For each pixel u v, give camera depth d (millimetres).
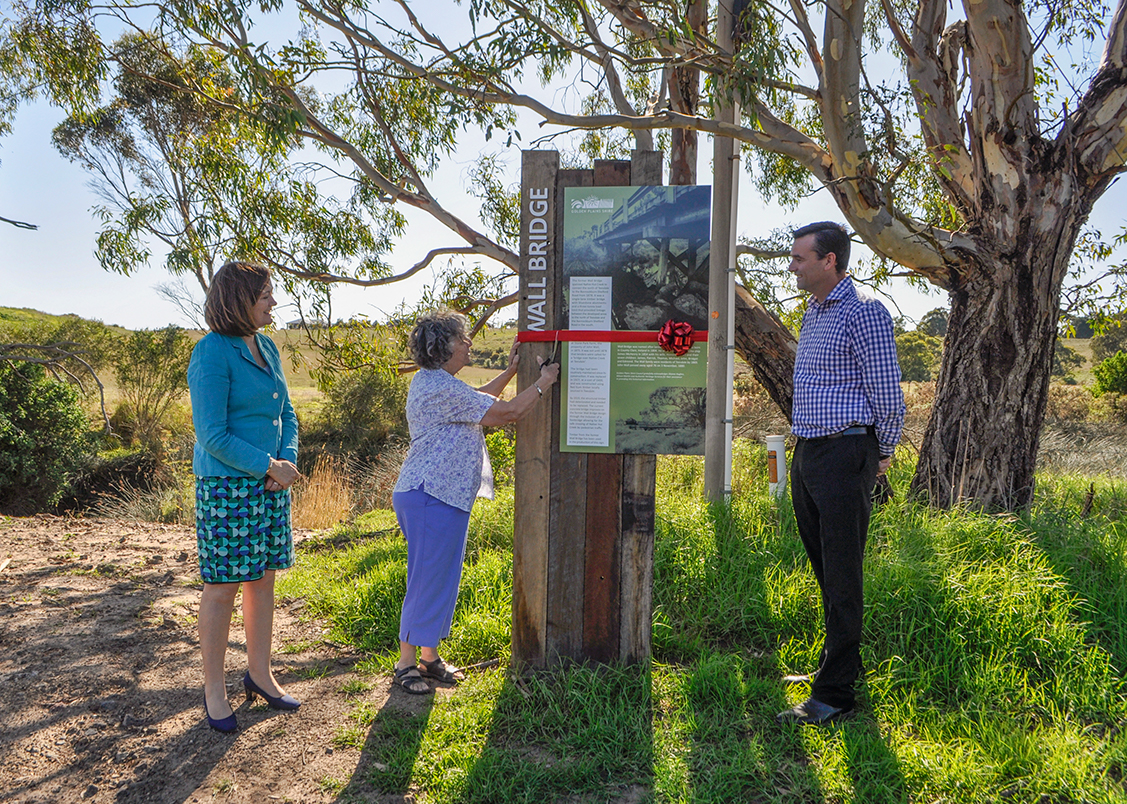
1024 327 4809
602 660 3199
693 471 7531
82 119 7258
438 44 5270
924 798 2322
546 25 4621
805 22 5004
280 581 4809
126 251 6973
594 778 2477
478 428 3201
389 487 10477
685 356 3086
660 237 3078
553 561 3203
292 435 2996
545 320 3193
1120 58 4812
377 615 3986
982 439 4883
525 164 3154
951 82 5496
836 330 2758
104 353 20672
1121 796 2205
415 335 3127
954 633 3137
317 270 7324
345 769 2568
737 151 5633
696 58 4707
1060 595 3375
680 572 4043
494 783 2422
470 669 3367
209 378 2650
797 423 2881
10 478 14086
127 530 6824
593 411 3148
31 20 6586
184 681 3287
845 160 4707
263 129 5191
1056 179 4730
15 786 2469
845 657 2754
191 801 2391
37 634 3836
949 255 4883
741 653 3377
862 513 2736
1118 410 14594
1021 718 2748
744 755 2541
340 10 5250
